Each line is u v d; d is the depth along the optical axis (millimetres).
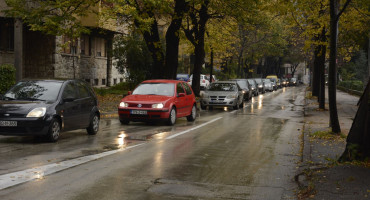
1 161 8508
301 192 6480
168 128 15180
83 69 35531
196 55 33094
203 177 7512
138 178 7293
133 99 16016
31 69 31062
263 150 10695
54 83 12109
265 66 82438
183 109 17156
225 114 22109
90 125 12961
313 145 11078
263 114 22266
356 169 7621
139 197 6141
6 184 6656
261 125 16812
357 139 8359
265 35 54688
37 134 10875
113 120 17688
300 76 129125
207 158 9375
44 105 11117
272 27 30469
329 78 12938
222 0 26156
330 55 12891
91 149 10180
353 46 23375
